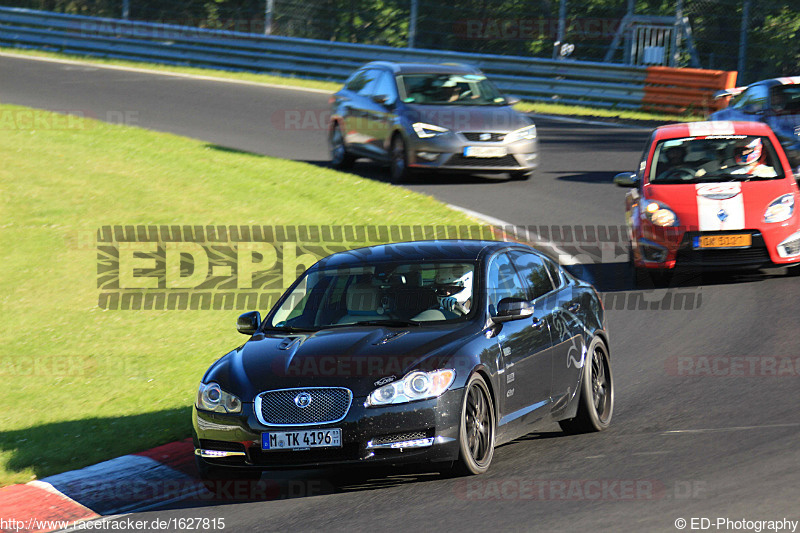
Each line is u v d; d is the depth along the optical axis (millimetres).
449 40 132625
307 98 95812
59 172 62438
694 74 88250
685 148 47344
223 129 81188
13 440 30578
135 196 58938
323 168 67750
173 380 35844
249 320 27938
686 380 32375
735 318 39094
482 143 62750
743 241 43000
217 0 141250
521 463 25406
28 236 52125
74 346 40094
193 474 26609
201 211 56906
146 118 84250
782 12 112188
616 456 25266
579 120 88625
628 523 20062
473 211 58094
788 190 44188
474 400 24406
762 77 113312
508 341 25859
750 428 26609
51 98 91750
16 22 124438
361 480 24969
